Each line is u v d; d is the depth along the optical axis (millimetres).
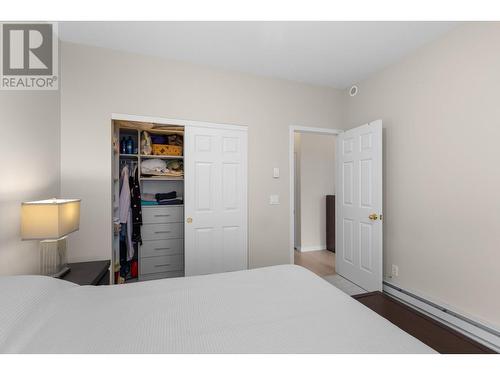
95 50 2260
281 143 2967
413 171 2361
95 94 2256
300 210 4391
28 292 966
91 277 1734
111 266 2291
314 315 1002
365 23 1955
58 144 2096
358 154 2873
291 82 3010
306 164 4418
